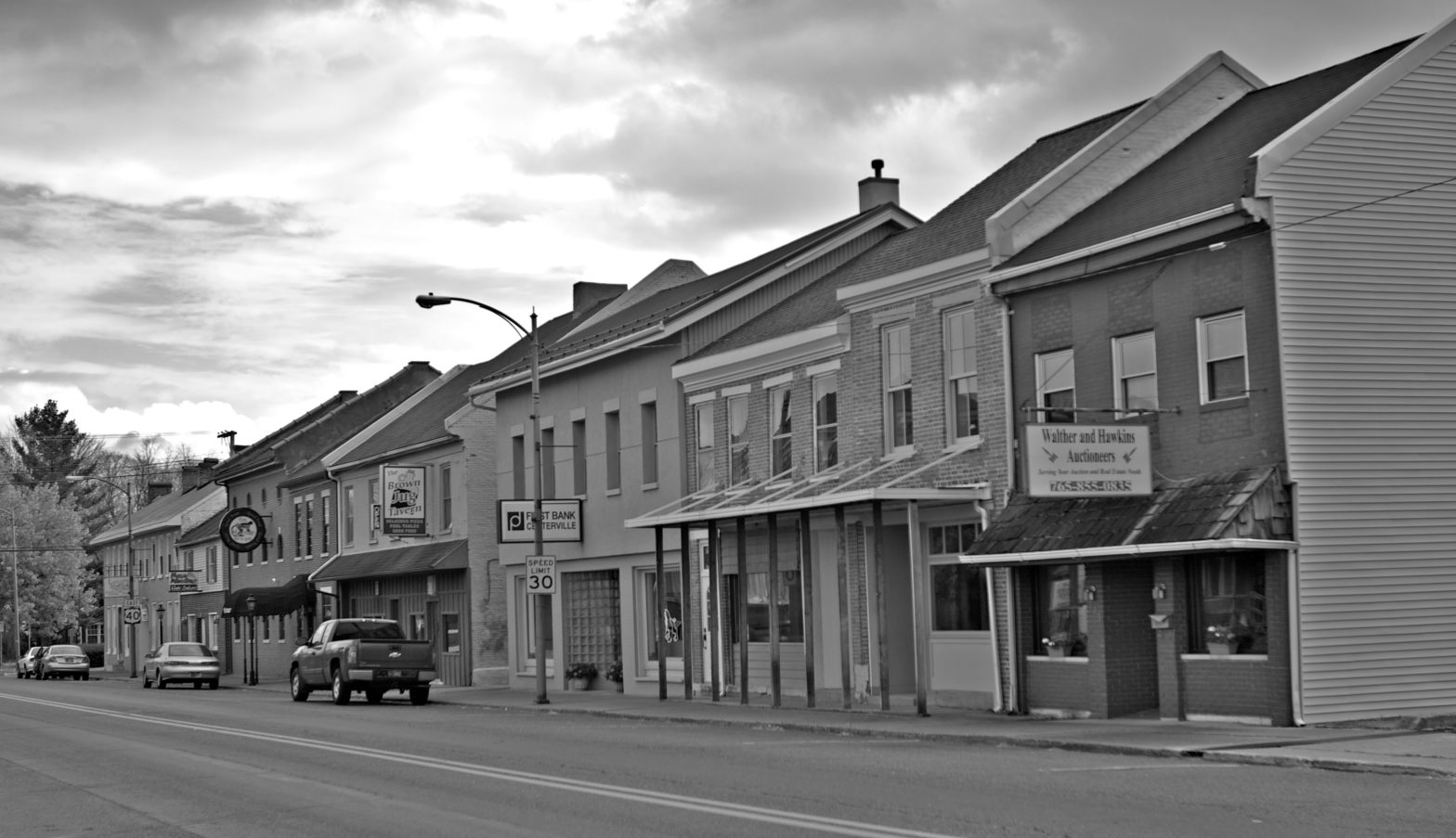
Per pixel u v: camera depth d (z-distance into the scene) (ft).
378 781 55.98
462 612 144.66
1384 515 67.56
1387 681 66.74
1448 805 41.47
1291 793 44.52
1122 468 69.97
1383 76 70.08
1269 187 66.90
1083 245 76.23
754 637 104.63
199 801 52.26
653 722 89.40
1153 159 85.71
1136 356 73.82
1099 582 72.84
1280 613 65.16
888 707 83.61
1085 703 74.54
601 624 125.70
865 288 91.15
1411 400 68.69
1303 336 66.90
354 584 171.32
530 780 54.24
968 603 84.43
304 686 125.49
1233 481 66.90
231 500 222.28
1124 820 39.24
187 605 240.32
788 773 53.83
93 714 108.58
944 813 41.57
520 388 135.85
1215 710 68.13
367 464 166.40
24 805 53.06
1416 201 69.97
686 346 112.06
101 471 417.90
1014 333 80.74
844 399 94.73
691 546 109.70
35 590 308.40
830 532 96.94
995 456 81.56
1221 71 87.76
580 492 125.90
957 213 94.89
